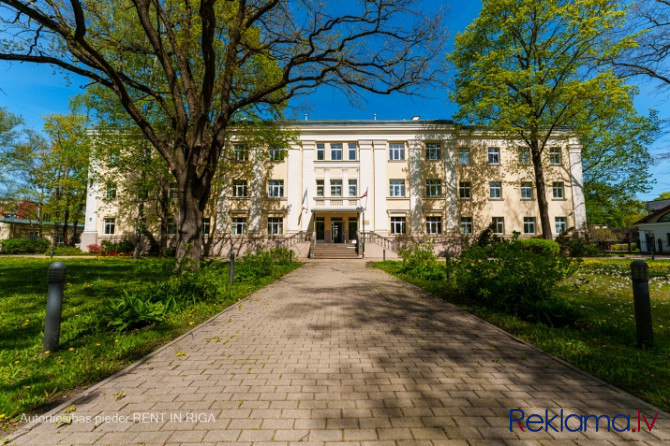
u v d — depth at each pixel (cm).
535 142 2392
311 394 272
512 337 432
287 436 213
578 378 304
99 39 1069
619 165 3064
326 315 564
